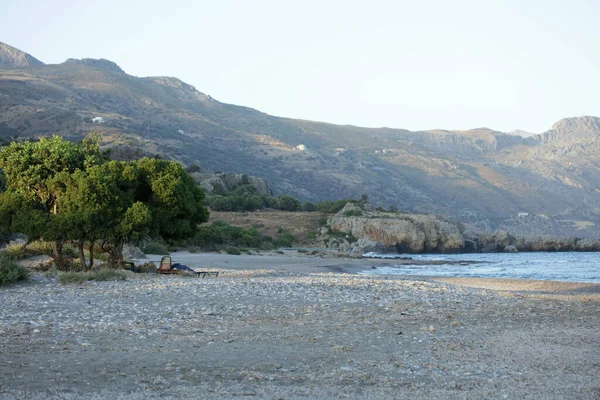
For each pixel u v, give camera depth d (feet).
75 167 115.03
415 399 30.99
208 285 88.33
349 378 35.14
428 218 495.00
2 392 30.48
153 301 69.36
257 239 346.33
